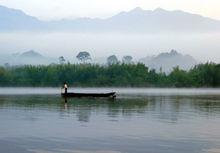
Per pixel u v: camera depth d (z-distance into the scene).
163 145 29.36
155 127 39.03
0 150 27.56
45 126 39.62
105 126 39.75
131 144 29.75
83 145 29.34
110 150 27.77
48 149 27.97
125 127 39.00
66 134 34.28
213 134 34.41
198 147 28.64
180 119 46.91
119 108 64.19
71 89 188.00
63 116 50.12
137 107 66.81
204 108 64.94
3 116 50.03
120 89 197.88
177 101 86.56
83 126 39.72
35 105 70.94
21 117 48.72
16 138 32.12
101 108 63.84
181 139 31.83
